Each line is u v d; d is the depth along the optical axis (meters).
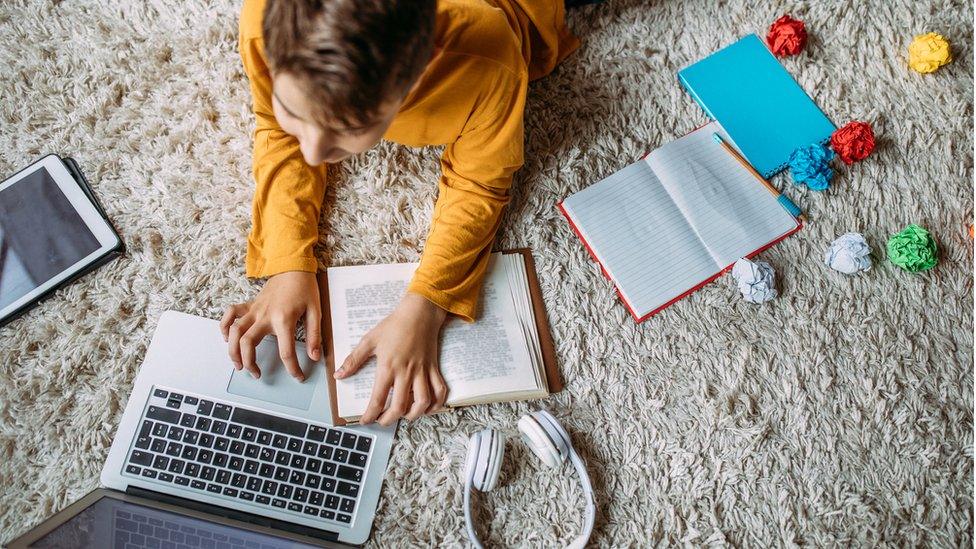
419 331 0.94
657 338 1.05
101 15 1.16
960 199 1.11
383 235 1.07
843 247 1.05
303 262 0.97
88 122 1.11
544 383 0.99
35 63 1.13
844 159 1.10
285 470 0.95
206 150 1.10
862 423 1.03
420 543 0.95
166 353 0.98
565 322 1.04
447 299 0.96
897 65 1.16
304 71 0.61
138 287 1.04
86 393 1.00
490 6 0.87
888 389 1.04
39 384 1.00
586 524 0.95
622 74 1.16
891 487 1.01
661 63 1.16
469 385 0.96
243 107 1.12
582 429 1.01
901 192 1.11
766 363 1.04
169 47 1.15
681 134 1.14
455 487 0.97
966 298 1.08
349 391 0.95
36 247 1.03
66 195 1.05
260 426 0.95
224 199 1.08
